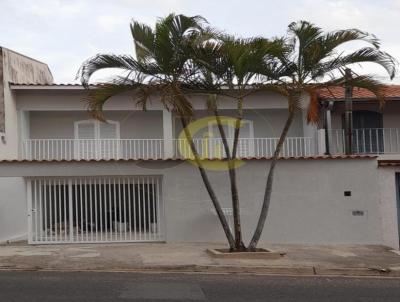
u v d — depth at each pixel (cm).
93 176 1566
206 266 1167
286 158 1581
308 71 1277
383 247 1524
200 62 1237
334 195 1592
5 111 1841
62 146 2036
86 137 2089
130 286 966
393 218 1591
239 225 1328
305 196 1588
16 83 1964
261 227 1345
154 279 1045
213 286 977
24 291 913
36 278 1044
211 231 1574
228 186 1586
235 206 1324
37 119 2083
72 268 1170
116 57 1273
